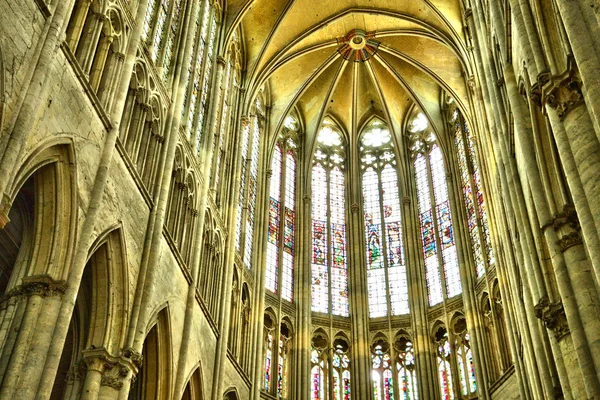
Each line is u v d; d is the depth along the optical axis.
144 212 21.53
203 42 31.50
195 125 28.64
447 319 36.94
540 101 14.88
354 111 45.09
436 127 42.50
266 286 37.38
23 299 15.84
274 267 38.81
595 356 13.42
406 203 42.34
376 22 41.12
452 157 41.38
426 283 39.31
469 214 38.50
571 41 12.94
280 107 42.47
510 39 20.72
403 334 38.34
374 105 46.00
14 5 14.81
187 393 25.28
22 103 14.67
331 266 41.09
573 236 15.04
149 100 22.89
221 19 34.69
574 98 13.69
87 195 17.58
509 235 26.47
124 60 20.72
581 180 12.99
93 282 19.11
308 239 41.12
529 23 16.12
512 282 25.83
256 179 39.34
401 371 37.31
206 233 28.84
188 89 28.22
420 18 39.34
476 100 33.38
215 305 29.12
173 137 24.19
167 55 25.78
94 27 19.19
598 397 13.12
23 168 14.77
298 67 42.53
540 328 20.89
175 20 27.22
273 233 39.75
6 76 14.27
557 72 14.84
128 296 19.56
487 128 30.91
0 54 14.14
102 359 18.17
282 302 38.00
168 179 23.14
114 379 18.17
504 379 31.30
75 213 16.88
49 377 15.03
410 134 45.03
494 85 24.55
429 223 41.12
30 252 16.55
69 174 16.84
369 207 43.56
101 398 17.81
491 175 29.83
